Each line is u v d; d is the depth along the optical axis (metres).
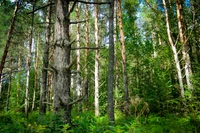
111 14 8.02
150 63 16.77
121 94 17.02
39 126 4.95
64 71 5.39
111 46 7.79
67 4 5.99
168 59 14.34
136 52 18.34
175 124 7.11
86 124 5.88
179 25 12.41
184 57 11.68
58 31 5.65
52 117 5.02
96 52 15.08
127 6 17.45
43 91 10.26
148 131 6.27
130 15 18.00
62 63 5.43
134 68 18.20
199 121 7.22
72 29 22.92
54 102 5.32
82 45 20.67
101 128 5.70
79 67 16.91
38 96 27.42
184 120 7.75
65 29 5.70
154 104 11.39
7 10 12.29
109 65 7.64
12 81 29.52
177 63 11.59
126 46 18.09
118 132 5.27
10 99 26.55
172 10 15.40
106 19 21.64
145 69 17.25
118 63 19.77
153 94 11.50
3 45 20.11
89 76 19.67
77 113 14.15
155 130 6.44
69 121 5.29
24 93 25.64
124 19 17.84
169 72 13.70
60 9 5.79
